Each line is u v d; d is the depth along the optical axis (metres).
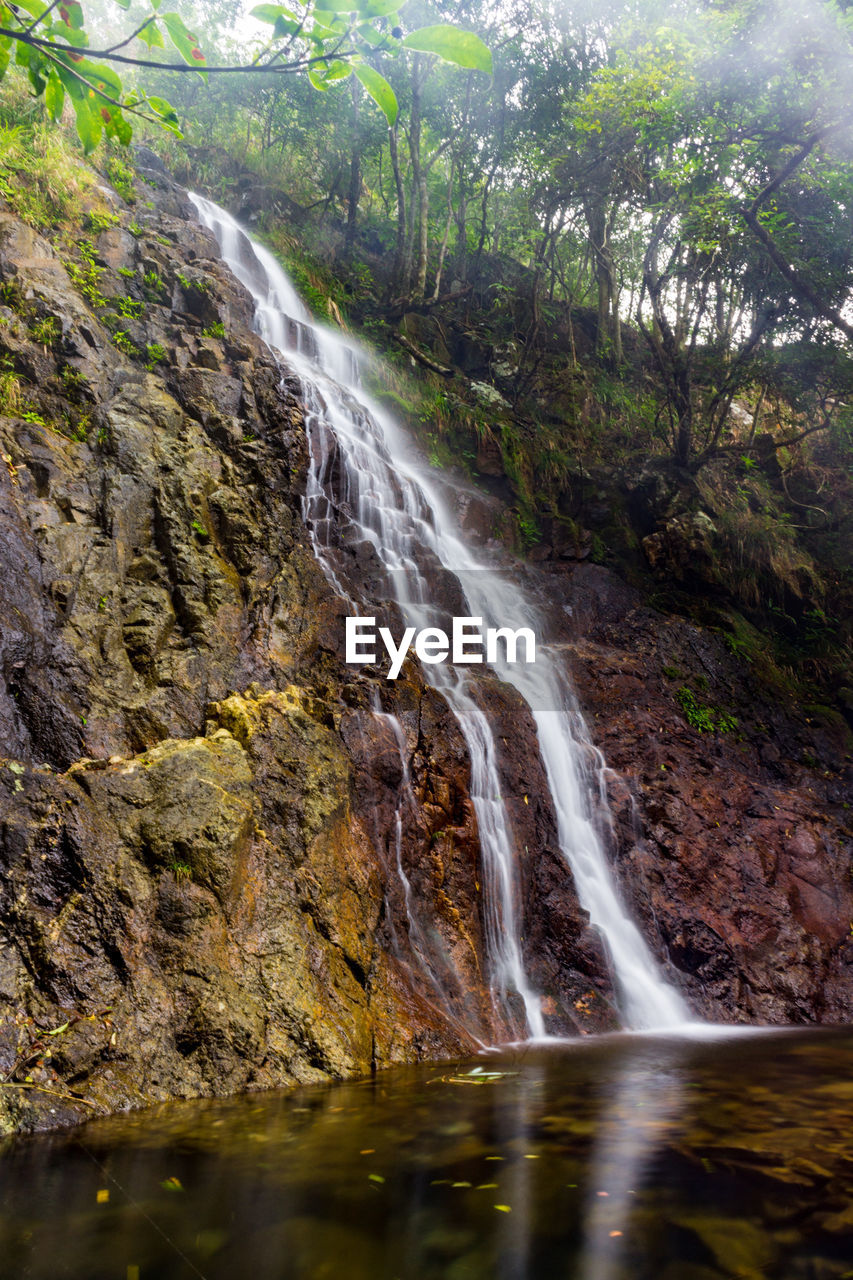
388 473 11.25
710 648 12.45
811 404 15.97
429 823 7.37
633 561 13.70
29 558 6.52
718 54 11.31
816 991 8.50
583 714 10.24
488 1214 3.12
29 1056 4.48
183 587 7.46
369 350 14.29
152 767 5.74
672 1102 4.68
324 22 1.79
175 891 5.36
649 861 8.98
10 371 7.87
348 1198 3.27
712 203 12.12
